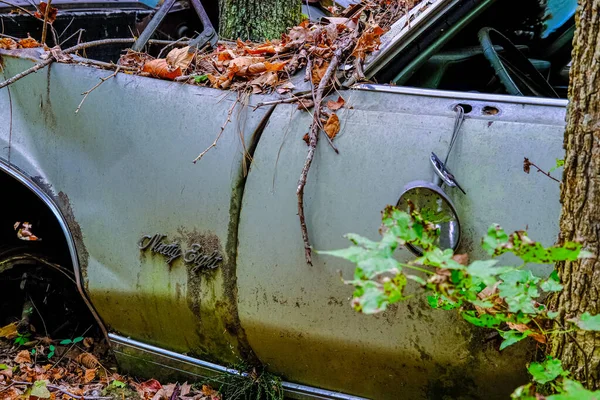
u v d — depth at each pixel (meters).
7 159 2.69
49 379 2.80
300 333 2.27
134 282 2.54
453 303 1.73
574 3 2.56
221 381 2.52
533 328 1.78
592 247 1.64
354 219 2.13
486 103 2.11
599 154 1.59
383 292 1.31
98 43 2.96
